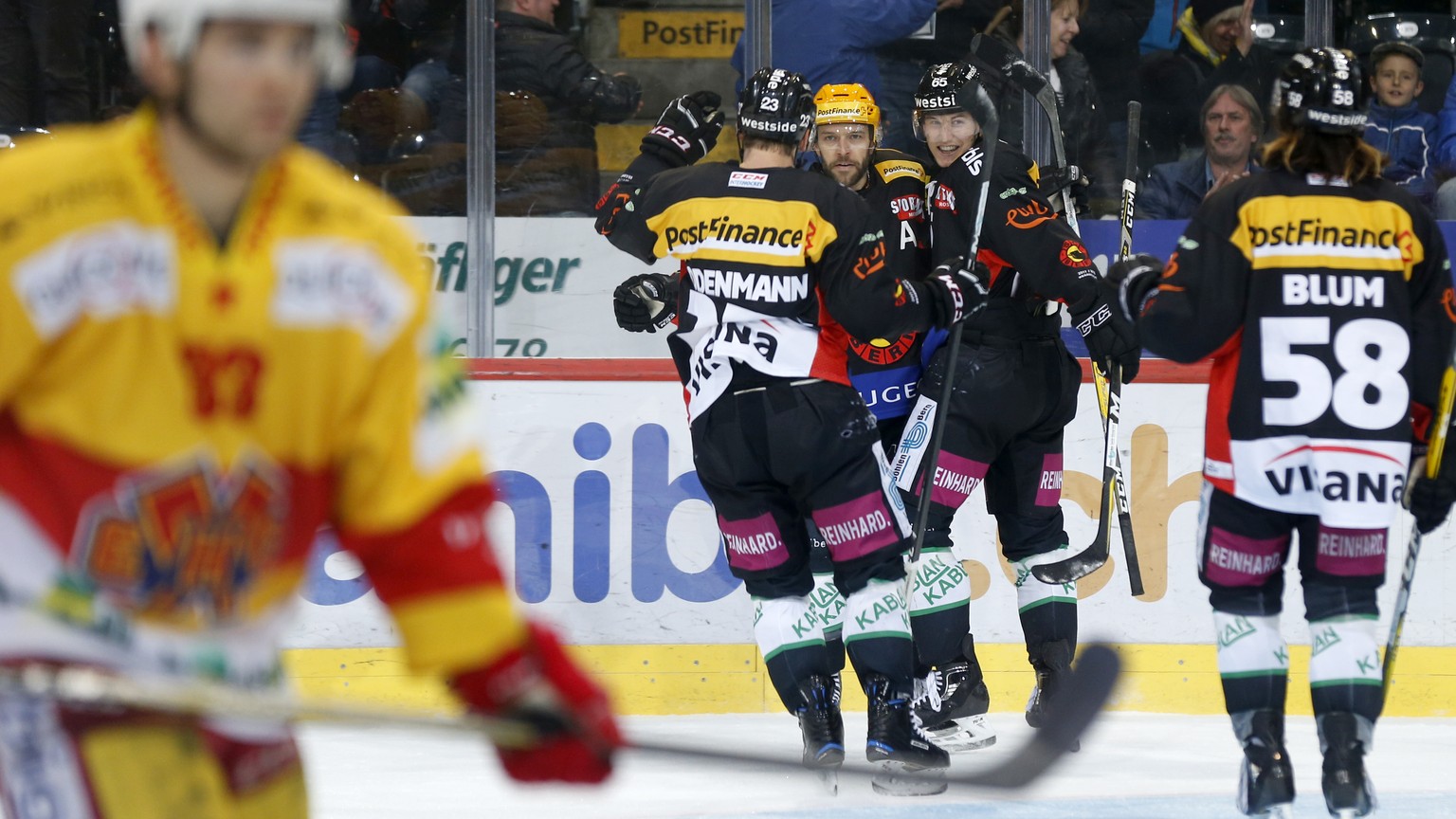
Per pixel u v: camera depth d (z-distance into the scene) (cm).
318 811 1509
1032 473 1961
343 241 625
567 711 652
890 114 2395
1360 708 1327
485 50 2334
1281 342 1327
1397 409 1327
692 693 2123
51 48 2298
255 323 611
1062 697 915
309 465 638
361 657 2086
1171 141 2419
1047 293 1825
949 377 1770
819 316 1645
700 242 1639
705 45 2372
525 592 2116
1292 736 1997
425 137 2344
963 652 1983
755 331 1622
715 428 1642
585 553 2120
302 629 2084
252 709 614
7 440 611
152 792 621
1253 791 1348
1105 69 2398
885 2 2362
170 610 636
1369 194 1337
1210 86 2406
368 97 2334
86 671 628
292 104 597
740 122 1658
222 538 630
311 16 592
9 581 620
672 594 2125
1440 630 2130
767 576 1670
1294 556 2155
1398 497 1334
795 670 1661
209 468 618
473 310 2362
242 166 607
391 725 636
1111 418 1872
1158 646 2139
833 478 1636
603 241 2367
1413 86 2430
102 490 612
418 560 645
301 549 654
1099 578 2138
